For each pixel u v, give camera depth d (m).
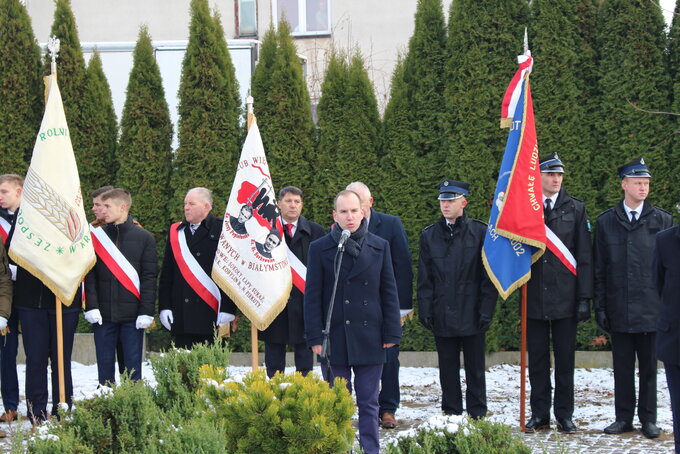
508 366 10.33
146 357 10.80
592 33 10.20
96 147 10.79
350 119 10.55
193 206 7.78
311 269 6.25
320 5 18.48
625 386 7.26
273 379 4.75
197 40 10.66
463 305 7.43
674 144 9.91
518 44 10.24
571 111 10.11
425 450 4.13
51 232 7.35
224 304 7.80
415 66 10.53
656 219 7.40
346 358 6.07
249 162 7.62
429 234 7.66
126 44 12.74
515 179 7.27
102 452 4.23
